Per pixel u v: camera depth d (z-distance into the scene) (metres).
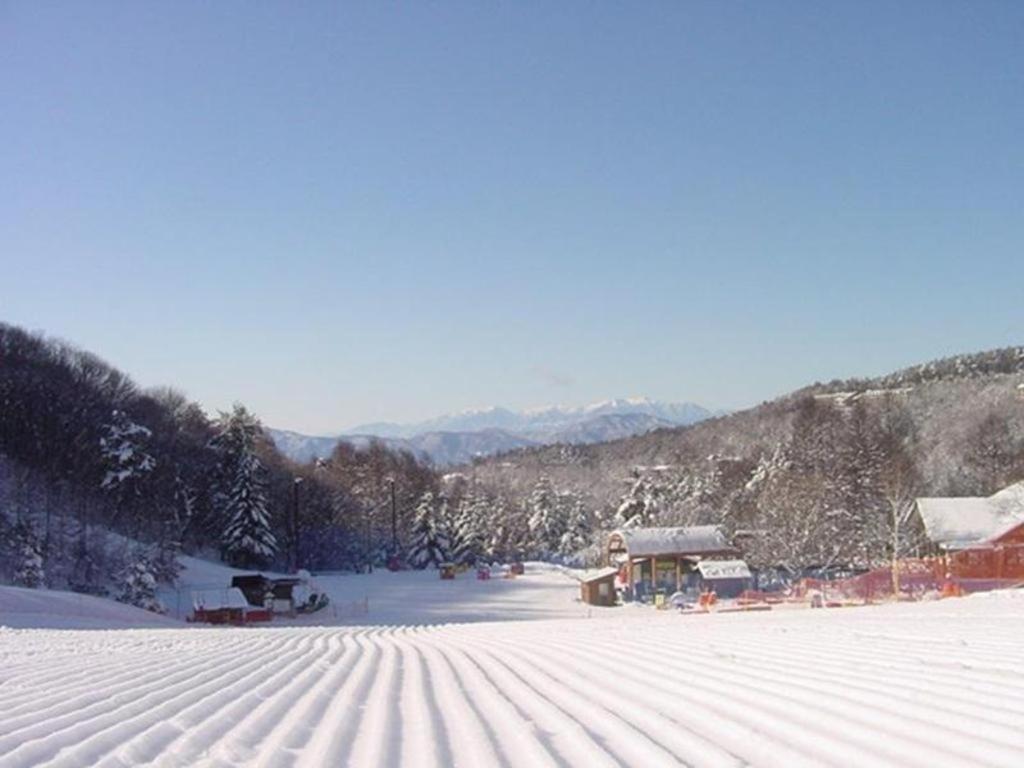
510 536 102.00
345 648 16.92
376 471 113.88
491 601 59.09
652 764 6.14
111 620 36.19
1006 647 11.41
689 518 76.75
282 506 87.06
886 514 62.66
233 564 71.19
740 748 6.53
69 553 55.78
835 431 82.44
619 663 12.30
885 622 17.70
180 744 6.96
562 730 7.56
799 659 11.30
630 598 58.03
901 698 7.90
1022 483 57.88
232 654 15.01
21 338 82.44
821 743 6.45
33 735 7.22
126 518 65.31
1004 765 5.51
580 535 103.00
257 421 74.19
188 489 73.06
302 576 60.81
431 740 7.28
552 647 15.53
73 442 69.81
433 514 95.19
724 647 13.58
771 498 68.38
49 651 15.33
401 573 87.06
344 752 6.84
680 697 8.93
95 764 6.20
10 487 61.06
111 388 87.50
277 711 8.72
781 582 57.72
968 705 7.39
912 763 5.72
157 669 12.28
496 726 7.89
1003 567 47.12
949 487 89.00
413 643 18.27
